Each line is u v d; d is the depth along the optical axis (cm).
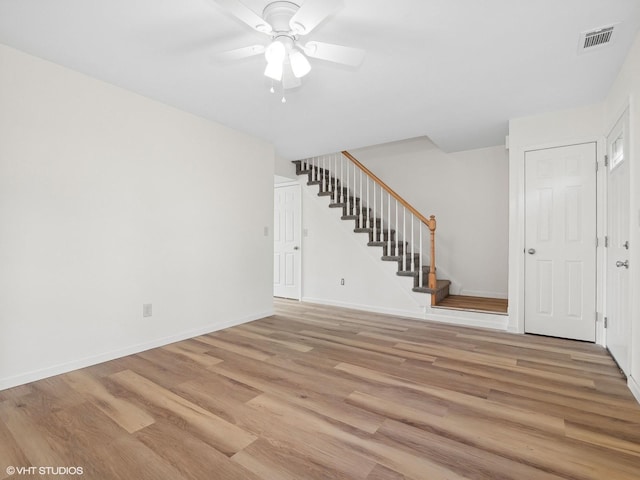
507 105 313
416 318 415
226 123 362
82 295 252
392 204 538
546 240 333
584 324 317
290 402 199
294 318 415
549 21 192
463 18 189
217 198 360
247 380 230
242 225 391
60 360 240
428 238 512
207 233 349
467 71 250
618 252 261
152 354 282
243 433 168
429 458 148
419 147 522
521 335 340
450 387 220
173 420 179
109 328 268
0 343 213
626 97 232
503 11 183
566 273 325
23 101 222
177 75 257
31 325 226
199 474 139
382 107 318
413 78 260
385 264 445
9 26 196
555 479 135
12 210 218
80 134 251
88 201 255
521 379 233
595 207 310
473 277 481
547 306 335
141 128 291
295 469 142
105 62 238
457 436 165
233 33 205
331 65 240
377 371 247
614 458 148
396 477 136
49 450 154
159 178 304
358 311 455
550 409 191
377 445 158
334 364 261
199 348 299
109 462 146
